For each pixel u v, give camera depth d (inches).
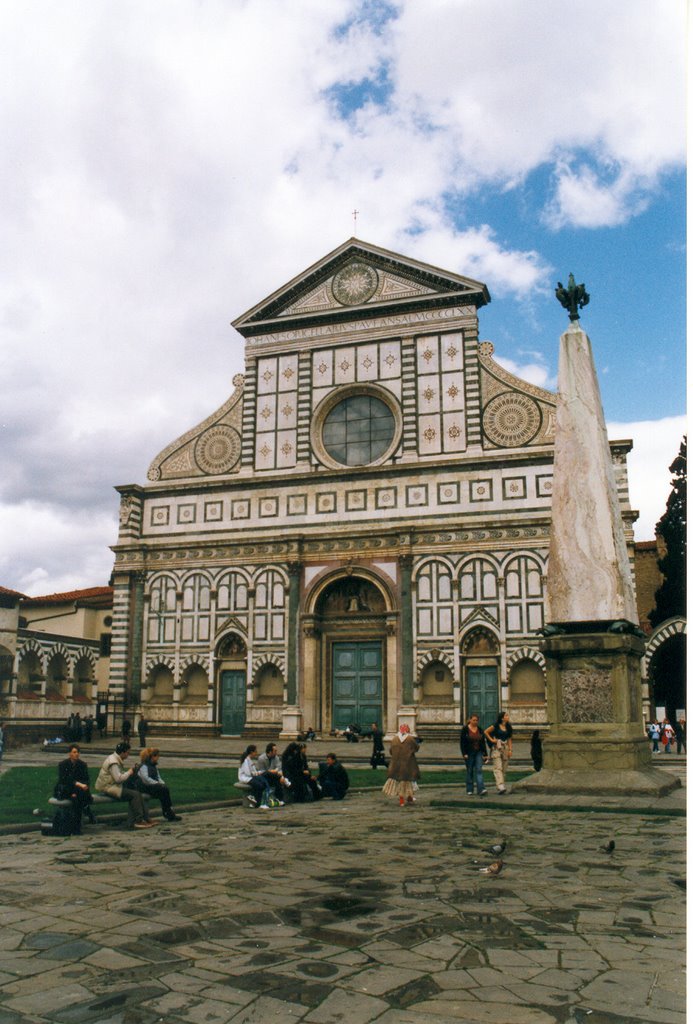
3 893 438.6
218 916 389.4
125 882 466.0
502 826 676.1
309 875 483.5
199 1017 269.9
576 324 924.0
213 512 2059.5
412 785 864.3
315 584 1939.0
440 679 1833.2
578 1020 266.2
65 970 314.7
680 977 305.3
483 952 334.3
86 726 1860.2
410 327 2004.2
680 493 1913.1
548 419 1862.7
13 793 900.6
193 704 1979.6
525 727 1740.9
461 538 1852.9
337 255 2073.1
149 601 2060.8
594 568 850.8
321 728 1914.4
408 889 444.5
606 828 653.3
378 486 1940.2
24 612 2549.2
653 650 1761.8
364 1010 275.1
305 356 2080.5
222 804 856.9
